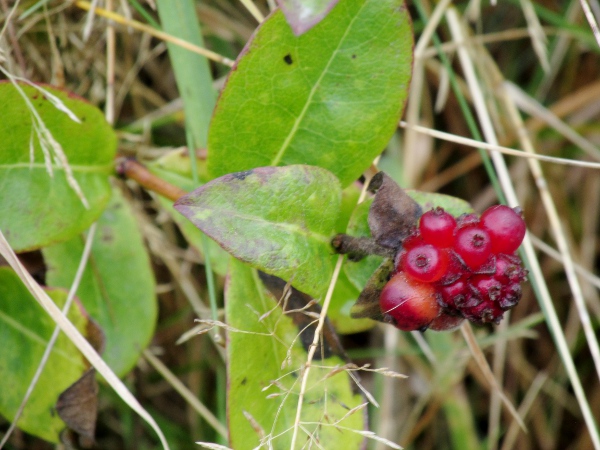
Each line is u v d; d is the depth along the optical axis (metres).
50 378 0.20
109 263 0.22
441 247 0.16
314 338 0.17
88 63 0.27
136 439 0.27
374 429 0.28
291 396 0.18
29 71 0.26
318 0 0.16
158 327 0.29
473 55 0.29
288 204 0.17
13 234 0.20
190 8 0.23
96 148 0.21
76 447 0.28
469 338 0.21
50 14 0.26
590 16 0.22
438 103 0.28
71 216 0.20
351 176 0.19
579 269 0.26
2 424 0.27
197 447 0.29
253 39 0.18
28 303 0.20
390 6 0.18
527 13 0.27
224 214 0.16
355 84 0.18
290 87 0.18
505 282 0.16
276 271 0.16
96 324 0.20
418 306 0.16
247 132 0.18
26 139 0.19
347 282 0.20
